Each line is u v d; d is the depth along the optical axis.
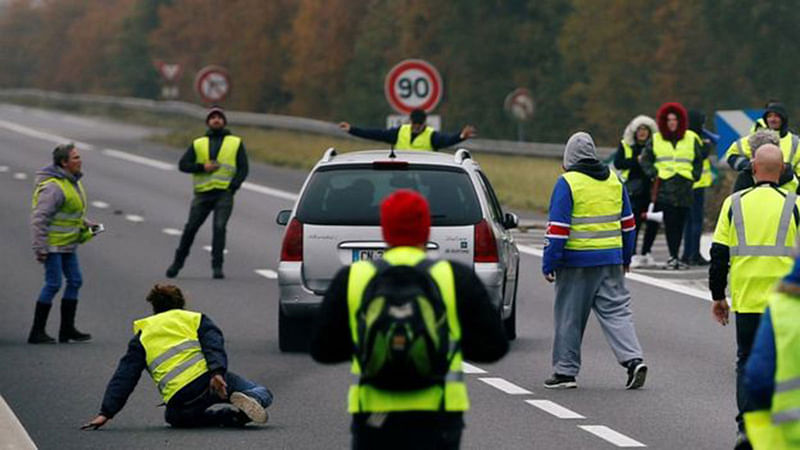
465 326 20.52
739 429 31.11
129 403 37.50
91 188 104.31
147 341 34.03
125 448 31.98
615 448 32.22
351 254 44.91
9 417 34.88
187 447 32.00
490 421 35.19
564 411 36.44
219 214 62.31
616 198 39.41
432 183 45.28
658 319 52.31
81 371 42.03
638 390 39.31
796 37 184.50
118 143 155.75
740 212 31.12
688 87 189.88
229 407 35.38
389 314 19.86
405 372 20.02
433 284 20.23
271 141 150.75
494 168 118.88
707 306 55.47
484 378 41.06
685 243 68.88
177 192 102.62
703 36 189.50
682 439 33.22
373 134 63.84
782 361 18.33
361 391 20.42
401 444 20.38
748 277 30.95
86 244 73.88
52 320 51.81
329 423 34.81
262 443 32.47
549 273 39.09
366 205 45.16
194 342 34.09
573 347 39.59
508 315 46.59
